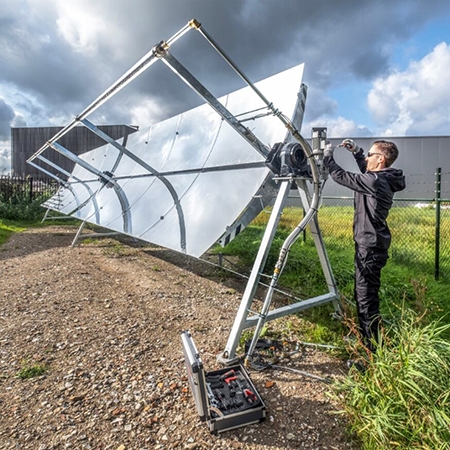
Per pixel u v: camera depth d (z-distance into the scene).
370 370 1.77
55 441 1.58
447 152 14.29
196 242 2.85
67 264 4.83
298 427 1.67
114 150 6.96
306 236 6.51
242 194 2.68
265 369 2.17
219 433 1.63
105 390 1.97
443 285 3.78
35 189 13.03
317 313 2.99
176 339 2.61
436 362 1.59
